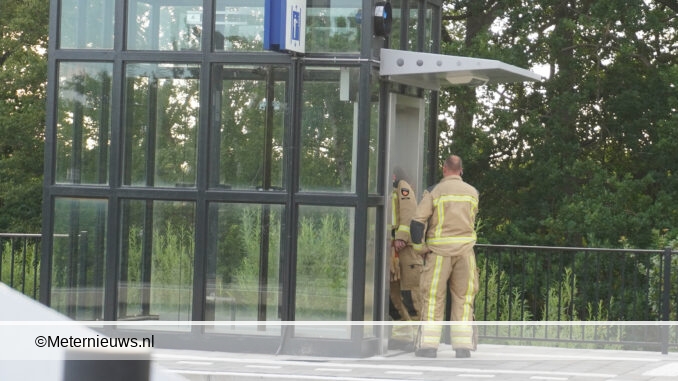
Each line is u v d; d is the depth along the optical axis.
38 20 37.50
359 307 10.86
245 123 11.26
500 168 27.17
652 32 26.00
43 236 11.65
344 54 10.91
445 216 10.98
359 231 10.86
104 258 11.52
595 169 25.44
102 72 11.55
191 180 11.39
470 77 11.30
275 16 10.55
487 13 27.55
